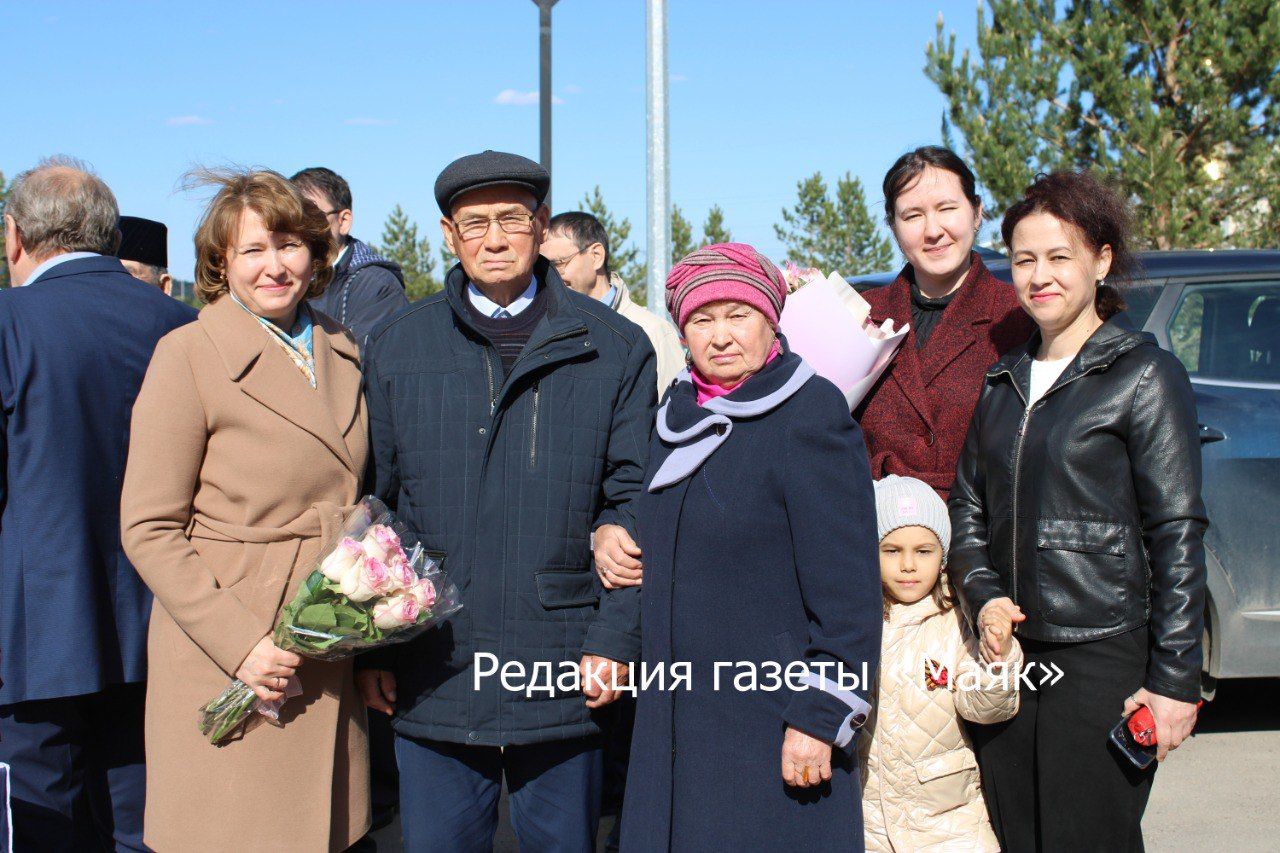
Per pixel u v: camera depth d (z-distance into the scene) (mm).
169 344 2453
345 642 2322
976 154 12531
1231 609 4066
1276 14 11414
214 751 2418
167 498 2383
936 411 2756
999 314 2785
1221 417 4090
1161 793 3945
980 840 2568
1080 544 2363
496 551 2457
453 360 2545
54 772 2799
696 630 2254
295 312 2613
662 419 2387
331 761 2480
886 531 2588
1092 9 12312
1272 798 3887
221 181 2502
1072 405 2395
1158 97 12234
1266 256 4348
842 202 26922
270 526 2451
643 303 19656
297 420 2451
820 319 2643
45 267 2867
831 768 2205
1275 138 11820
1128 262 2469
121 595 2760
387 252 21578
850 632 2146
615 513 2551
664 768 2260
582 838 2553
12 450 2645
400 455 2572
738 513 2221
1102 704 2346
